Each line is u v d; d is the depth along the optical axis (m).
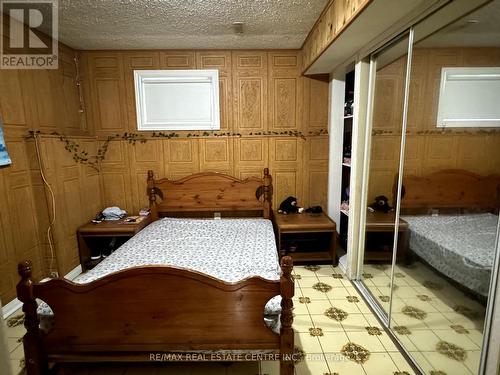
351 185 2.70
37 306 1.46
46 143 2.55
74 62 3.17
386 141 2.23
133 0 2.12
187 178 3.36
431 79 1.66
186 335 1.45
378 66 2.31
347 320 2.19
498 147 1.23
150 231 2.87
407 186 1.95
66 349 1.46
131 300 1.42
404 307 2.00
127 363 1.82
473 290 1.43
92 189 3.23
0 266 2.23
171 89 3.27
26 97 2.50
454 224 1.54
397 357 1.82
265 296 1.41
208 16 2.39
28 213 2.50
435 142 1.65
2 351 0.88
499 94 1.23
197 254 2.27
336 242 3.07
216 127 3.34
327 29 2.24
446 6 1.49
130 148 3.37
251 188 3.37
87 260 3.08
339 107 3.22
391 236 2.17
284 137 3.39
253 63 3.28
